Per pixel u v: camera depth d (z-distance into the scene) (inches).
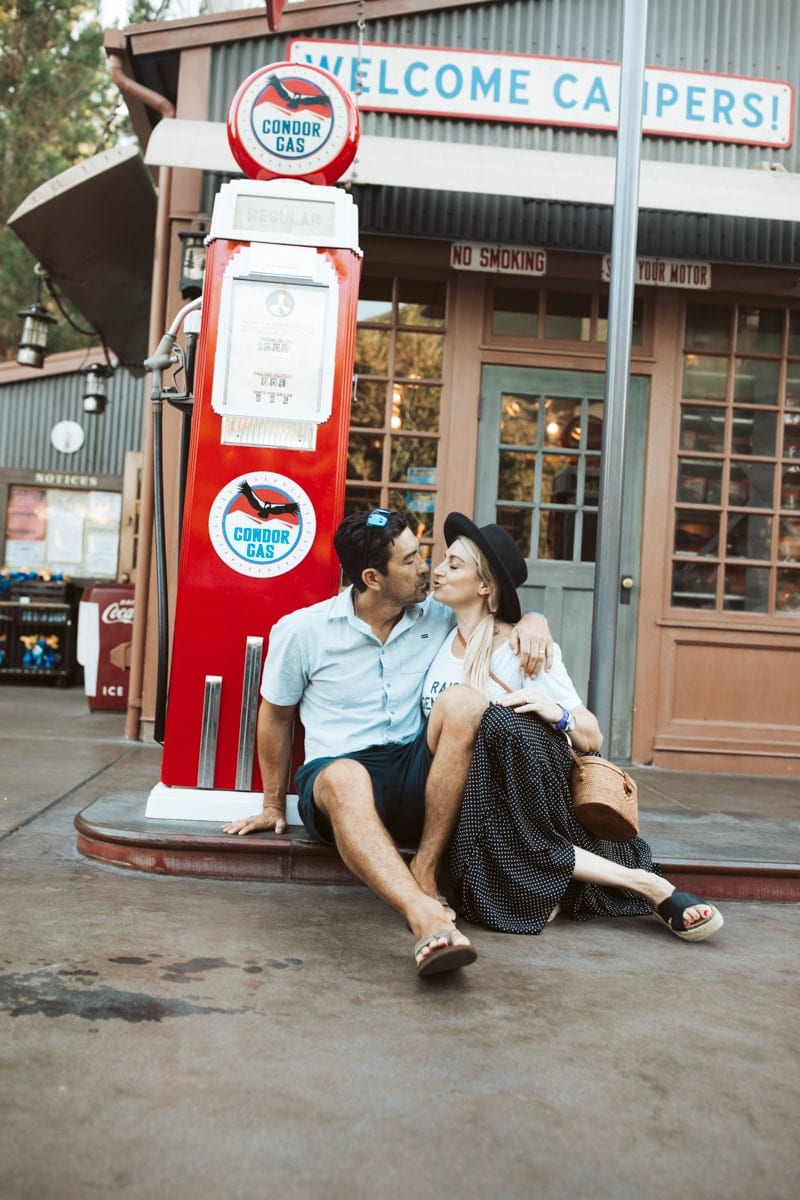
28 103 697.6
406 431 232.8
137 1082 70.2
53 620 404.2
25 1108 65.7
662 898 111.3
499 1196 58.7
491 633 115.7
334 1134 64.8
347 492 233.3
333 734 116.4
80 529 422.9
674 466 235.1
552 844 110.6
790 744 233.5
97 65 716.0
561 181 198.2
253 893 118.3
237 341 130.7
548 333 235.5
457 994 90.3
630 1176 61.4
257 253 131.0
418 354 233.8
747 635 234.2
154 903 112.2
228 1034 79.0
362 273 231.3
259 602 130.7
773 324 240.5
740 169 215.6
